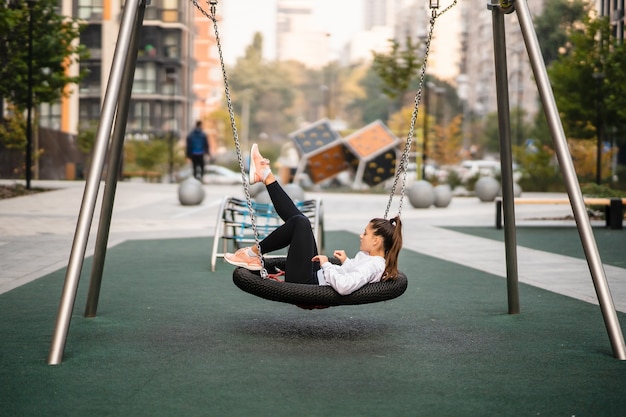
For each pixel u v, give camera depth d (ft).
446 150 159.22
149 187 106.22
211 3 22.06
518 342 21.04
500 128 24.07
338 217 65.21
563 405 15.48
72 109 185.16
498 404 15.52
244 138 370.53
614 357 19.36
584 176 110.73
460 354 19.66
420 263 36.99
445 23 280.72
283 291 19.93
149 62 230.48
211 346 20.22
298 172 120.67
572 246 44.91
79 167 143.43
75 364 18.25
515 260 24.66
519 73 194.18
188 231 50.52
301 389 16.39
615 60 96.58
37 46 86.89
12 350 19.54
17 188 86.12
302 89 435.94
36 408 14.98
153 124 230.68
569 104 103.60
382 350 20.03
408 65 140.46
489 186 87.61
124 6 19.03
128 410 14.90
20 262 35.27
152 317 24.00
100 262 23.58
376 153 119.14
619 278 32.81
